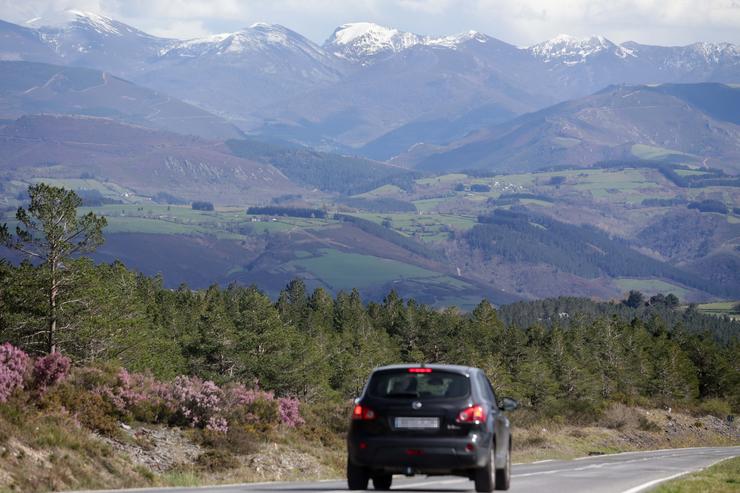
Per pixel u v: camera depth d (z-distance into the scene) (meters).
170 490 34.38
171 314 190.00
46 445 45.22
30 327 99.94
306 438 76.00
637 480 44.94
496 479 34.44
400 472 31.55
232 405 71.56
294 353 161.00
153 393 65.94
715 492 37.16
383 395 31.58
